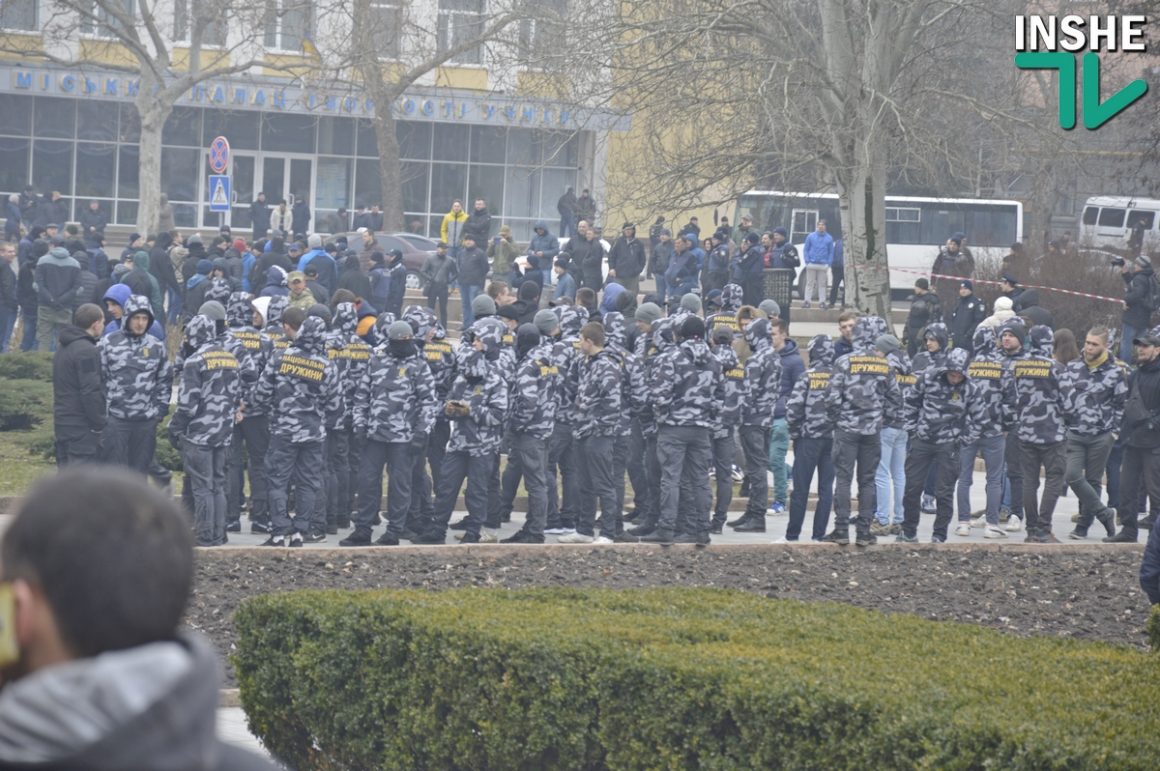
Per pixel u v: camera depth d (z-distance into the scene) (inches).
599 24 3078.2
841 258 4296.3
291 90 5856.3
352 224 6245.1
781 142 3011.8
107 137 5949.8
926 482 2100.1
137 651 218.7
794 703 647.1
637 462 1860.2
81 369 1592.0
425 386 1643.7
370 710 845.8
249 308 1705.2
